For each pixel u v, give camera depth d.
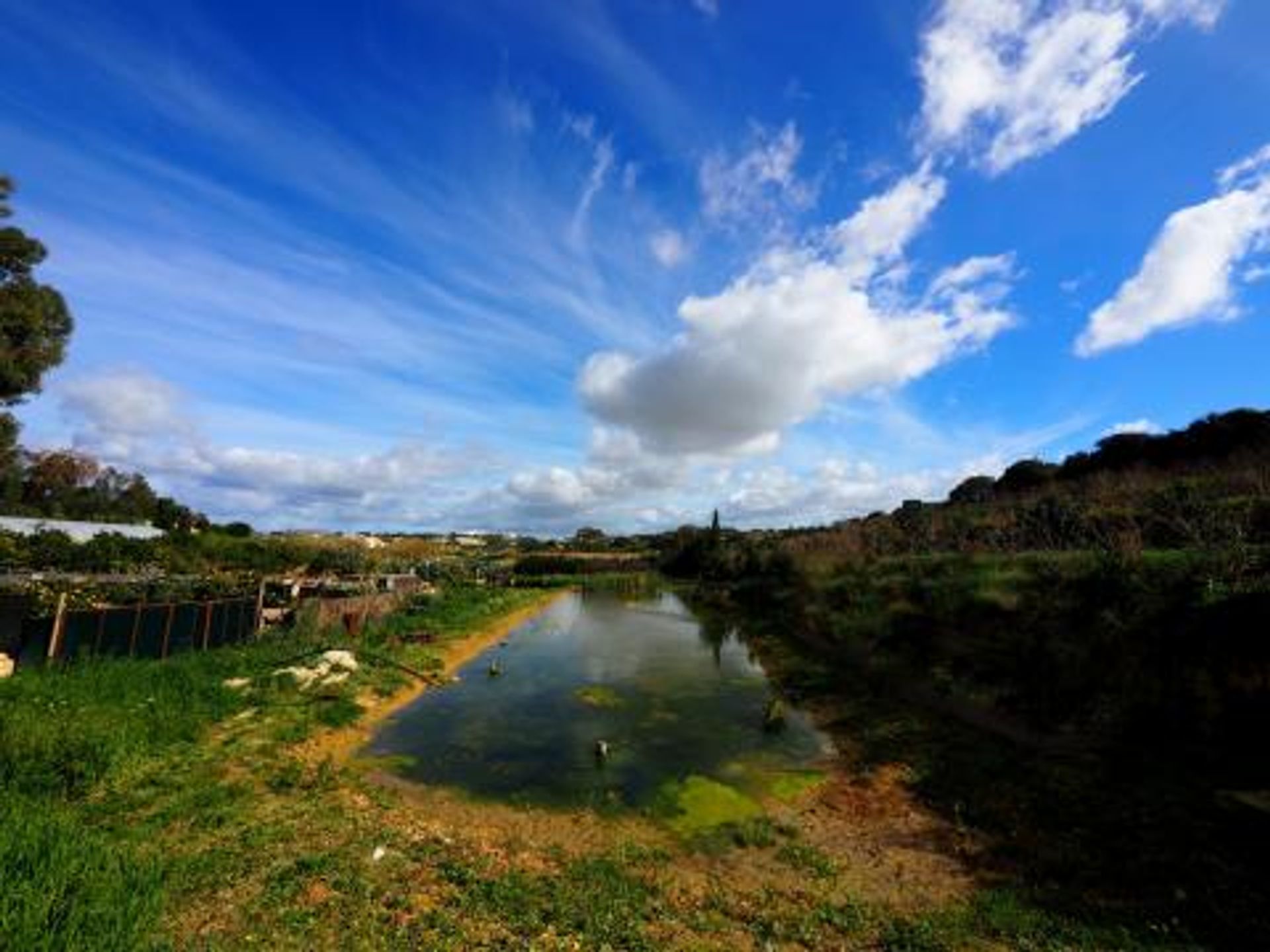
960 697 15.61
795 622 30.38
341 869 8.13
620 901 7.82
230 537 49.84
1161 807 9.55
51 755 9.66
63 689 13.05
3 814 6.97
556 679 21.83
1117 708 11.84
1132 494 21.03
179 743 12.18
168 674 15.41
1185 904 7.47
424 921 7.10
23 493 55.69
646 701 18.86
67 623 15.28
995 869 8.80
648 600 52.66
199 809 9.69
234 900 7.25
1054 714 12.98
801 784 12.51
